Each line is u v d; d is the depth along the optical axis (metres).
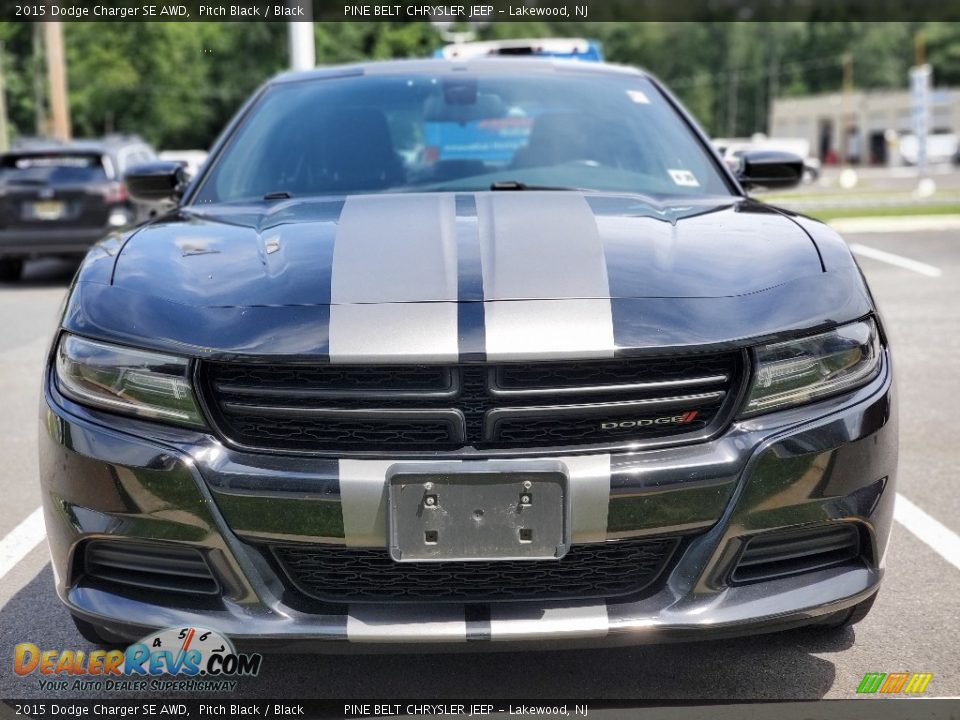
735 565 1.97
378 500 1.87
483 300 1.97
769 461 1.94
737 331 1.98
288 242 2.27
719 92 90.62
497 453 1.89
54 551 2.09
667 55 90.19
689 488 1.90
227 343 1.95
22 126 44.31
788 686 2.31
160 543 1.96
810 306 2.06
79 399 2.04
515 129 3.22
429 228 2.29
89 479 1.99
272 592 1.94
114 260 2.28
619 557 1.96
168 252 2.29
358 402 1.92
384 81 3.46
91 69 46.62
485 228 2.28
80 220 10.23
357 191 2.98
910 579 2.92
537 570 1.95
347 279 2.06
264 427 1.95
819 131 76.25
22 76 43.69
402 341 1.91
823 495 1.99
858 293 2.16
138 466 1.94
